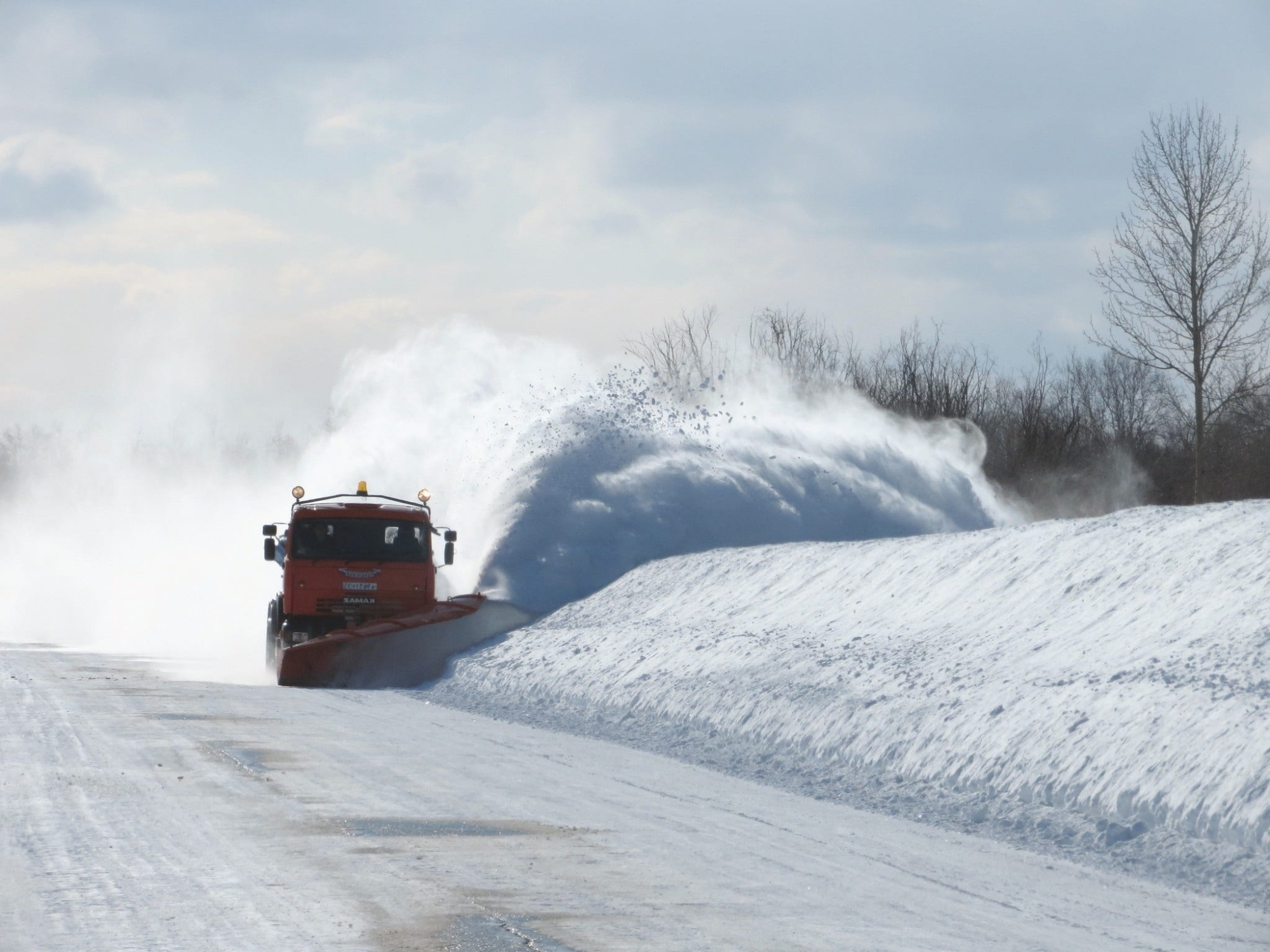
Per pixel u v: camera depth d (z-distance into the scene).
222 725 42.91
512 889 21.98
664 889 22.27
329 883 22.09
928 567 53.47
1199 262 116.75
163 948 18.27
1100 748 30.77
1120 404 194.62
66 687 53.66
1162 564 42.19
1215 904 22.78
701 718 45.16
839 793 33.84
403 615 63.06
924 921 20.64
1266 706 28.73
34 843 24.81
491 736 43.00
